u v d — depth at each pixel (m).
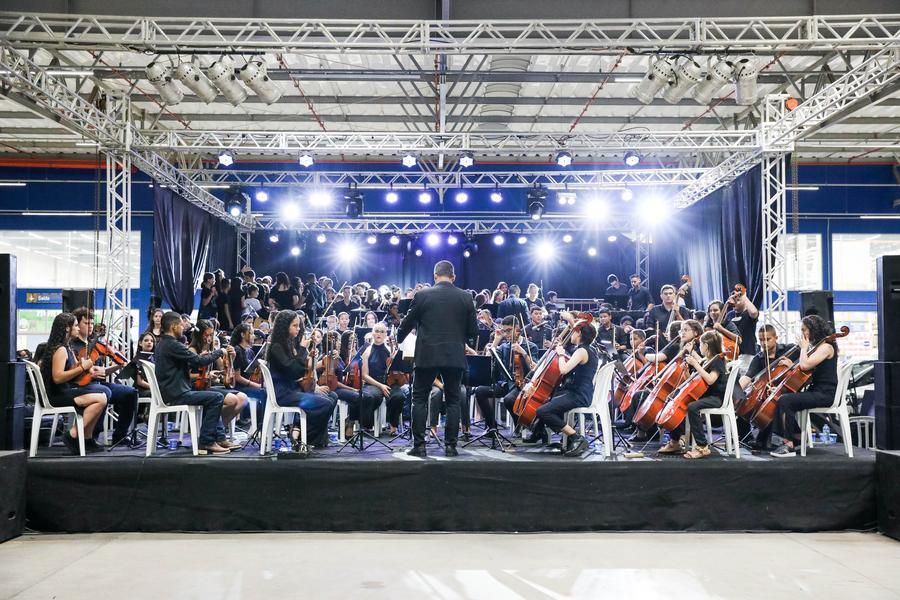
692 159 13.91
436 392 5.96
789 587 3.73
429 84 10.93
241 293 11.66
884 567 4.07
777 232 9.73
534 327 8.97
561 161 9.88
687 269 13.39
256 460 4.90
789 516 4.82
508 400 6.29
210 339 6.16
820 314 7.20
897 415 4.86
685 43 7.04
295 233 15.68
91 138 9.41
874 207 16.48
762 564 4.12
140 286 16.09
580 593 3.64
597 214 14.84
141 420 6.99
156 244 11.07
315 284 12.58
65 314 5.32
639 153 10.15
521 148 9.85
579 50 7.30
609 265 15.80
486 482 4.84
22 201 16.11
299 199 15.43
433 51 7.22
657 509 4.83
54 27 7.54
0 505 4.52
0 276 5.00
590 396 5.38
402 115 13.31
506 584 3.77
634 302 12.95
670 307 9.69
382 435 6.69
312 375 5.54
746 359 7.43
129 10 7.01
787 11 7.03
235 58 8.09
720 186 11.71
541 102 12.52
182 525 4.83
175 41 6.98
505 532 4.82
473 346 7.29
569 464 4.85
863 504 4.85
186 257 12.33
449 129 14.02
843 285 16.58
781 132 9.37
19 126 14.02
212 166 14.77
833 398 5.24
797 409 5.26
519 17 7.12
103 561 4.19
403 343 5.68
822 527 4.82
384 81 11.60
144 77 11.07
